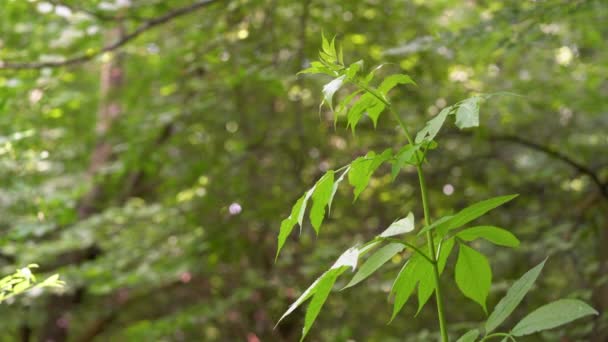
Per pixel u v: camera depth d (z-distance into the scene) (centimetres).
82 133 880
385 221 703
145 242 673
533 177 659
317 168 743
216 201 733
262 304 741
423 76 651
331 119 743
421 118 662
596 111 681
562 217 630
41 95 548
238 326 803
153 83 866
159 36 725
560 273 635
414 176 689
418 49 413
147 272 641
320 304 143
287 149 779
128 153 761
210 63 623
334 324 736
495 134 670
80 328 1009
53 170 768
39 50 696
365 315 730
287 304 701
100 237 679
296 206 147
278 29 650
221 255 729
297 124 757
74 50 749
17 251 599
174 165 816
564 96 683
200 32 635
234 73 633
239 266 753
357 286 658
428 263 150
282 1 618
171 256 684
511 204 674
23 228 521
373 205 707
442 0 789
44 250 611
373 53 634
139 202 798
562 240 538
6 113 539
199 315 702
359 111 153
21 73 532
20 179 513
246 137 797
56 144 706
